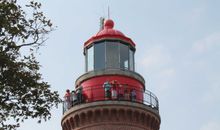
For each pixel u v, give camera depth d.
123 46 78.12
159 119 74.88
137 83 75.06
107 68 74.56
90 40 78.62
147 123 72.12
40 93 36.91
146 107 71.94
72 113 72.31
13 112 36.50
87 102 71.62
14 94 36.22
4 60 35.50
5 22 35.47
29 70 37.12
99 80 73.75
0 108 35.78
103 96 72.12
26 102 36.53
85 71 77.94
